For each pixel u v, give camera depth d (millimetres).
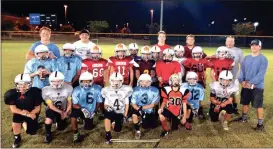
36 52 4680
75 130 4293
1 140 4266
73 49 4973
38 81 4816
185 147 4148
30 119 4234
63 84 4578
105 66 5230
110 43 26969
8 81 8266
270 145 4238
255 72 4875
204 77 5684
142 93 4723
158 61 5309
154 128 4895
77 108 4457
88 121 4711
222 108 4918
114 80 4535
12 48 19281
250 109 5961
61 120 4660
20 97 4230
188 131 4766
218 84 5098
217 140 4406
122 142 4309
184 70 5609
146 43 26625
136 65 5316
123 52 5223
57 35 30328
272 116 5535
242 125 5066
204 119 5371
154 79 5375
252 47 4922
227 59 5504
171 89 4730
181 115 4801
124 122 4859
